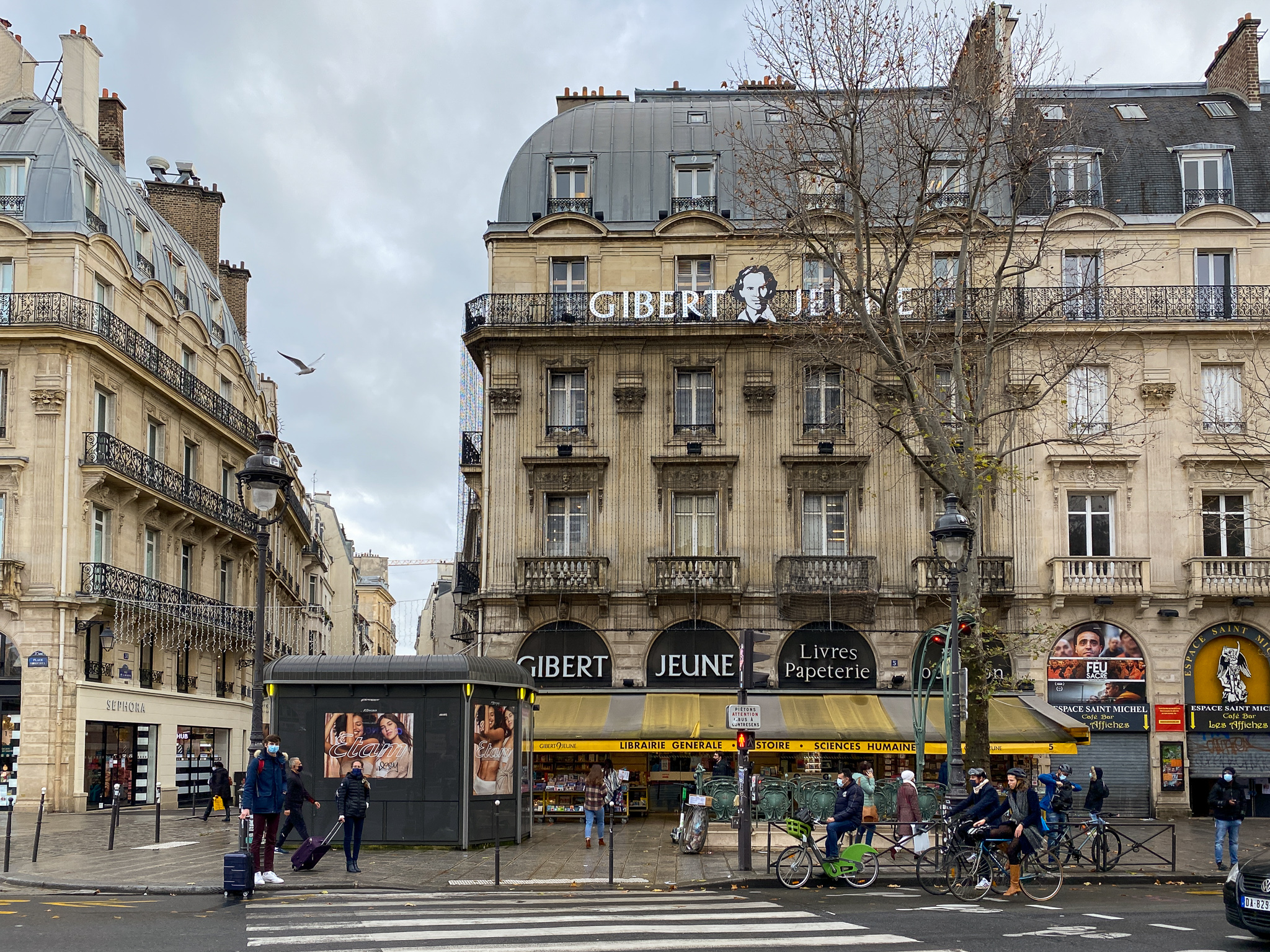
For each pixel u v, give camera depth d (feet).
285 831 67.56
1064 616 113.19
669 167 123.03
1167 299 116.37
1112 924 48.01
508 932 43.80
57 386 114.11
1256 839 88.79
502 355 118.21
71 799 110.11
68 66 139.85
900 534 114.73
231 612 148.25
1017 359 114.32
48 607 111.14
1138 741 112.06
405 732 75.72
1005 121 96.89
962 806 59.88
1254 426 112.88
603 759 111.34
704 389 118.32
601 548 115.03
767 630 113.39
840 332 95.45
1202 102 130.31
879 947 40.98
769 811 81.71
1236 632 112.68
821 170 106.11
